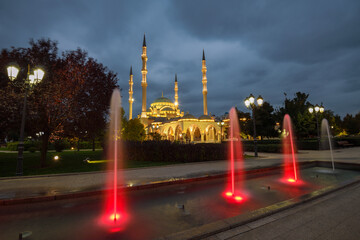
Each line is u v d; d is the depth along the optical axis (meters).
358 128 46.38
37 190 6.12
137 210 4.64
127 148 17.22
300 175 8.69
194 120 53.00
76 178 8.11
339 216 4.02
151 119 83.69
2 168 12.22
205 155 13.77
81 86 13.49
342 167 10.37
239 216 3.86
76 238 3.36
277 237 3.21
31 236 3.46
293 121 25.70
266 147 22.45
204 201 5.23
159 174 8.66
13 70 9.17
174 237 3.09
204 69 76.31
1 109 11.27
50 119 12.93
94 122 14.91
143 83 74.38
